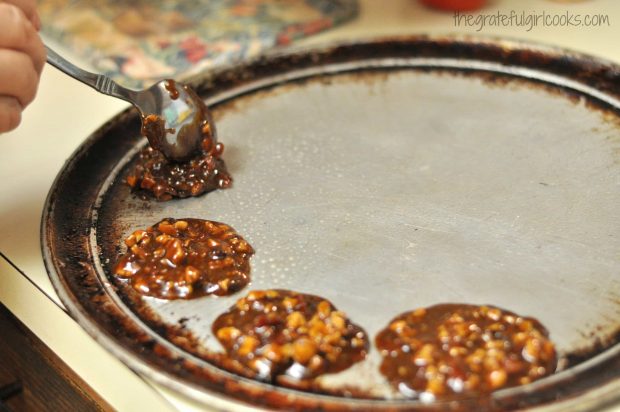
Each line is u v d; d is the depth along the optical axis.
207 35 0.87
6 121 0.67
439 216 0.68
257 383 0.58
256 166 0.73
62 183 0.70
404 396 0.57
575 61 0.78
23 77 0.67
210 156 0.71
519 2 0.91
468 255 0.65
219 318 0.62
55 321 0.63
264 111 0.78
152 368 0.58
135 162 0.74
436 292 0.63
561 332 0.60
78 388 0.60
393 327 0.60
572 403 0.55
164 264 0.65
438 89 0.79
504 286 0.63
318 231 0.68
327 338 0.59
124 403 0.58
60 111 0.80
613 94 0.76
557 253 0.65
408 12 0.90
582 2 0.90
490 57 0.81
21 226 0.69
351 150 0.74
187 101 0.71
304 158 0.74
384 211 0.69
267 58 0.81
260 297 0.62
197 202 0.70
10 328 0.64
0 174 0.73
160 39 0.87
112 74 0.82
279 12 0.90
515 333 0.59
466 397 0.57
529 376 0.57
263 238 0.67
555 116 0.76
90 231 0.68
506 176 0.71
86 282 0.65
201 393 0.57
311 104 0.79
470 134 0.75
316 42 0.84
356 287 0.64
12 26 0.66
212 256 0.65
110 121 0.75
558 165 0.72
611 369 0.58
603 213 0.68
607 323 0.60
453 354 0.58
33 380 0.64
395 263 0.65
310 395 0.57
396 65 0.82
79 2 0.93
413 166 0.73
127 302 0.63
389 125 0.76
